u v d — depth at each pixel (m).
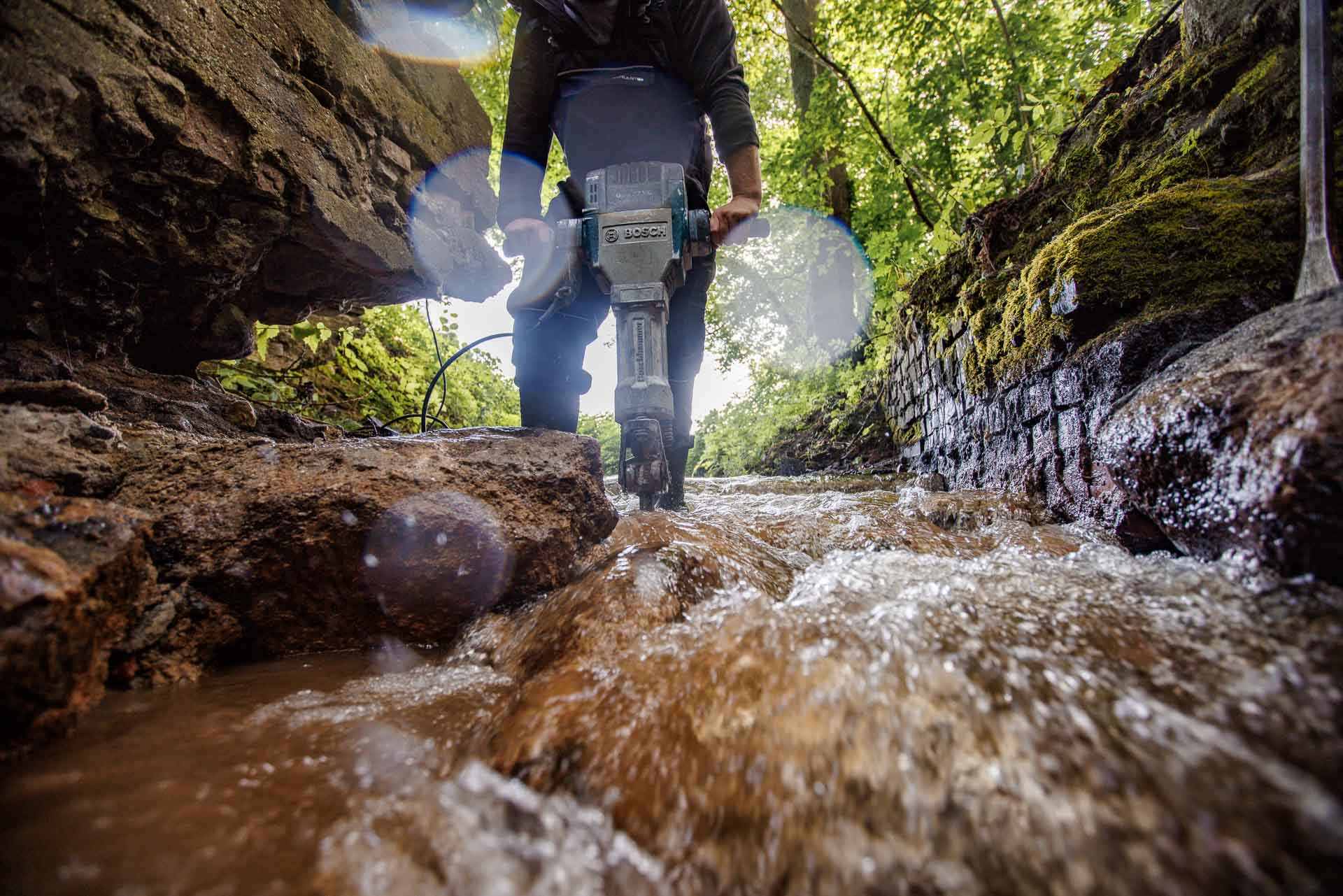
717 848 0.64
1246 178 1.75
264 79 1.89
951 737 0.68
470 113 3.12
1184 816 0.54
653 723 0.81
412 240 2.66
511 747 0.81
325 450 1.52
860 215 7.86
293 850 0.63
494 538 1.42
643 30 2.22
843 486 4.32
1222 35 2.03
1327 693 0.63
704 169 2.49
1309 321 1.00
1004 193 5.19
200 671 1.17
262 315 2.41
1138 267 1.73
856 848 0.60
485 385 8.65
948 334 3.65
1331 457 0.78
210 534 1.25
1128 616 0.90
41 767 0.78
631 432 2.04
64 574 0.89
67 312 1.69
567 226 2.08
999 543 1.77
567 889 0.59
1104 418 1.63
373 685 1.10
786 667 0.87
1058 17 6.05
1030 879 0.54
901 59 7.23
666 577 1.31
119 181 1.59
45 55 1.32
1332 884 0.47
